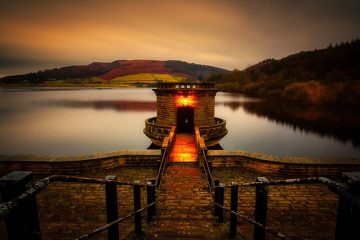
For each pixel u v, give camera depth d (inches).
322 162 410.3
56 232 233.9
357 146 1668.3
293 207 287.4
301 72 5088.6
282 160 425.4
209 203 302.2
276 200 305.1
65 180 103.0
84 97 6195.9
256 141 1784.0
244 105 3644.2
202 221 247.1
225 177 415.8
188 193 336.5
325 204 295.4
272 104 3703.3
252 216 268.1
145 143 1688.0
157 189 347.6
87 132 2028.8
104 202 303.9
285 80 5211.6
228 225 235.5
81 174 432.1
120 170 451.5
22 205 77.8
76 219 261.1
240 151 471.5
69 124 2380.7
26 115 2967.5
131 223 247.3
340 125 2287.2
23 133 2001.7
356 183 73.7
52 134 1963.6
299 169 416.8
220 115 2827.3
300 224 248.4
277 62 6520.7
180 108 1023.0
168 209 283.6
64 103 4500.5
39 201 305.3
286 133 2026.3
